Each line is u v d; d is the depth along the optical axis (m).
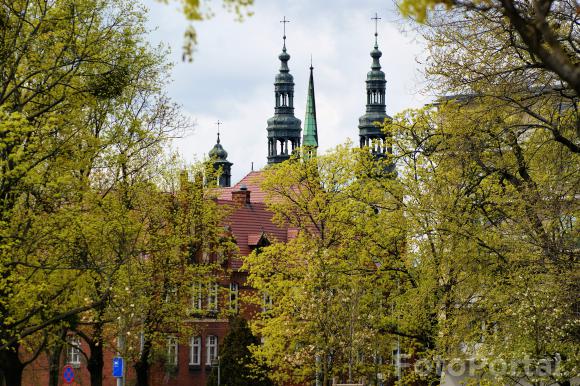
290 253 86.62
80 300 57.25
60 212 54.88
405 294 73.44
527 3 32.41
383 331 76.25
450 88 47.25
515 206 51.47
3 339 52.28
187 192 91.00
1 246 48.41
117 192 74.25
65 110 57.72
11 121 45.81
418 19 17.73
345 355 72.56
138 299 72.81
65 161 57.38
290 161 90.12
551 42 17.23
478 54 45.81
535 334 49.59
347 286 74.56
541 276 49.16
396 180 75.69
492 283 54.69
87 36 57.69
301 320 82.25
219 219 95.19
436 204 62.78
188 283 88.56
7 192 52.03
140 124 70.44
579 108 46.31
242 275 139.38
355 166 81.06
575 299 47.28
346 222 82.19
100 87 58.88
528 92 44.38
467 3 18.17
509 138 50.91
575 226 51.12
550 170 49.16
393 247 76.19
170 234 85.44
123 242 59.97
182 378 131.88
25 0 54.34
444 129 57.84
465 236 56.19
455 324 58.59
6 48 53.25
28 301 50.34
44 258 58.06
